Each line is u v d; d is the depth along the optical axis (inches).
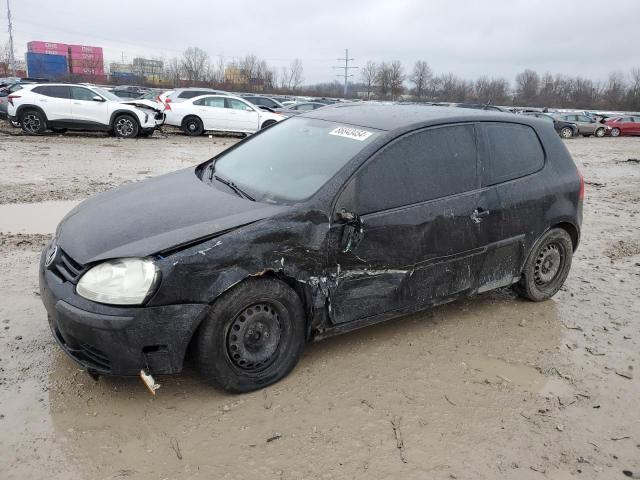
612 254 263.9
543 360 154.8
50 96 630.5
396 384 137.4
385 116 162.7
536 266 186.9
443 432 120.4
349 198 137.2
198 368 124.1
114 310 113.3
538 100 3373.5
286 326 132.3
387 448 114.1
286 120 187.2
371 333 163.6
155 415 120.5
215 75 3139.8
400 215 143.7
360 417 123.5
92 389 128.3
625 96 3329.2
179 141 679.1
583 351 161.8
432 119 158.2
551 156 185.2
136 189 156.4
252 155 168.1
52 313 120.9
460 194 157.1
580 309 191.9
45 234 241.9
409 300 152.4
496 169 168.4
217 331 121.0
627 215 363.3
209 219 127.3
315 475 105.5
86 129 652.7
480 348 159.0
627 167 674.8
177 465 106.3
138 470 104.6
